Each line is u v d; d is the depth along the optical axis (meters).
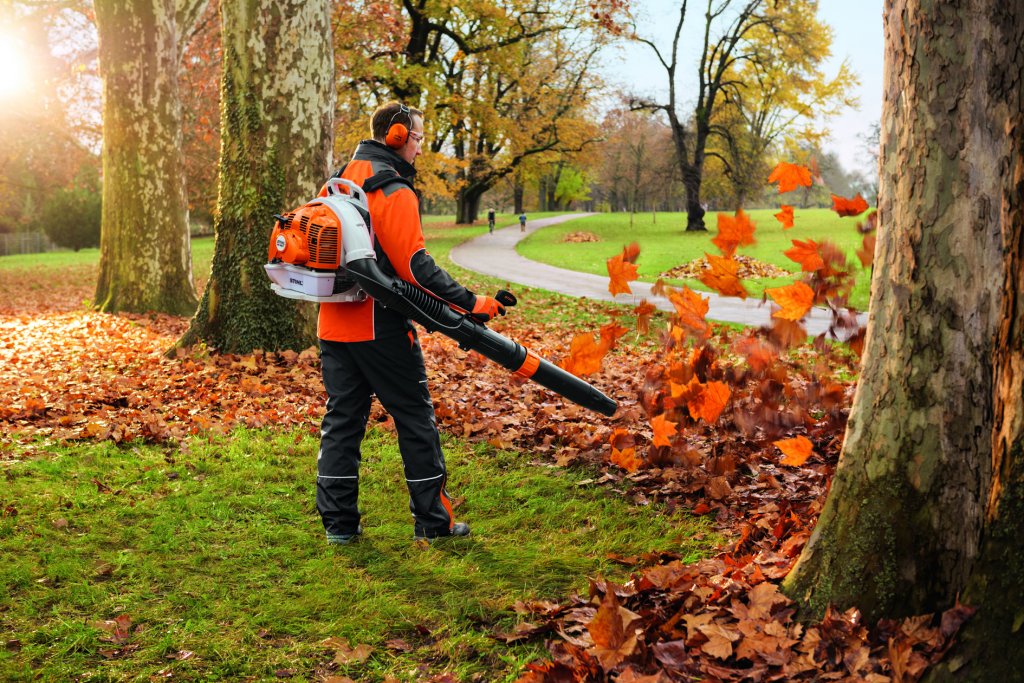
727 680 2.23
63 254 48.50
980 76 2.25
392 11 26.34
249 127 7.75
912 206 2.34
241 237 7.80
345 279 3.27
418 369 3.50
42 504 3.77
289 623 2.79
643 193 54.34
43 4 23.36
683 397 3.66
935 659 2.07
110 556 3.28
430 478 3.55
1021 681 1.91
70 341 9.59
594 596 2.84
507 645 2.65
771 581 2.78
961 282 2.29
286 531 3.61
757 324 12.32
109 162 13.95
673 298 3.48
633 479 4.39
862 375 2.54
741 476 4.36
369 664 2.54
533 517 3.88
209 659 2.54
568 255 31.50
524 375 3.34
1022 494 1.99
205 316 7.97
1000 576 2.01
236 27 7.72
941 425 2.33
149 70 13.63
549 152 46.72
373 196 3.26
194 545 3.42
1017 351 2.02
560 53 40.78
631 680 2.19
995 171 2.27
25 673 2.40
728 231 3.33
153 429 4.87
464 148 49.69
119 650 2.58
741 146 45.12
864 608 2.41
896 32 2.38
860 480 2.48
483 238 43.69
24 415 5.36
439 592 3.05
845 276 3.92
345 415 3.52
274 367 7.11
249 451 4.79
